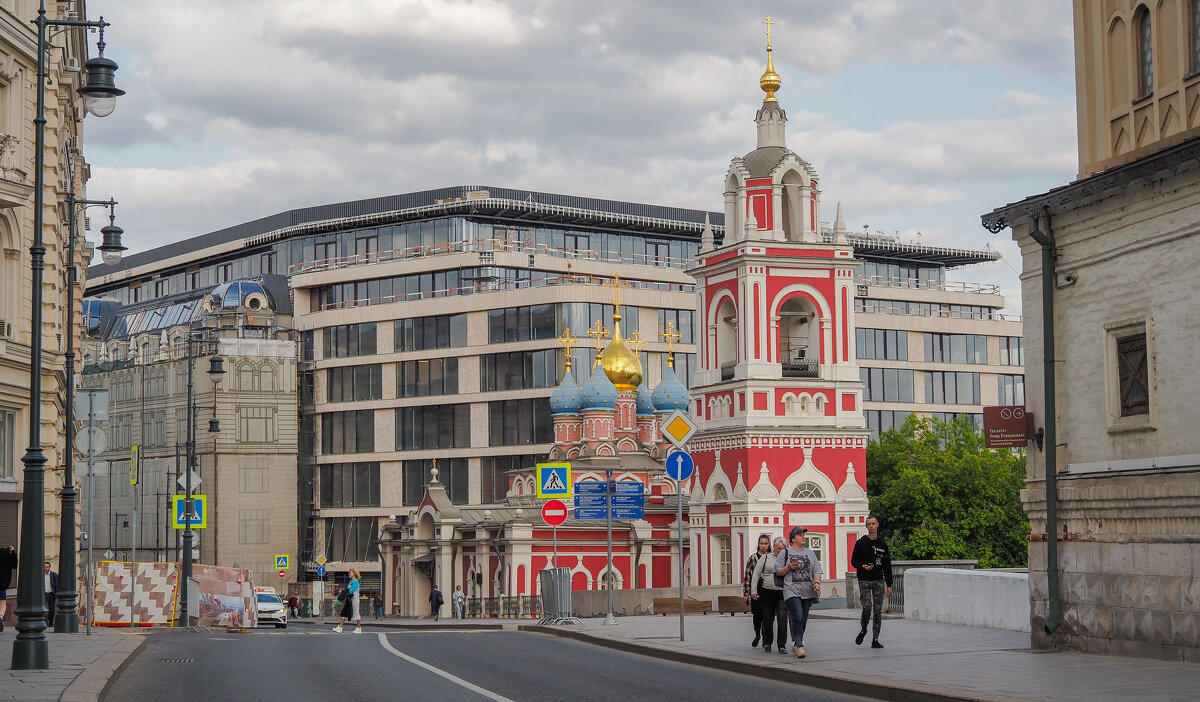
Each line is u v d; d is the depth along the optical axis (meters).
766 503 80.19
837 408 82.38
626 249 143.12
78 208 69.31
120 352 138.75
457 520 94.44
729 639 35.78
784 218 84.44
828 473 81.94
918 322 141.62
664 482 94.38
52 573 49.62
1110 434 28.42
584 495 69.00
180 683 25.64
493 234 135.62
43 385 49.38
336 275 131.50
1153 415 27.17
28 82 46.16
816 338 82.44
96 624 57.19
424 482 124.31
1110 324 28.44
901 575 46.28
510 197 142.75
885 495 99.38
